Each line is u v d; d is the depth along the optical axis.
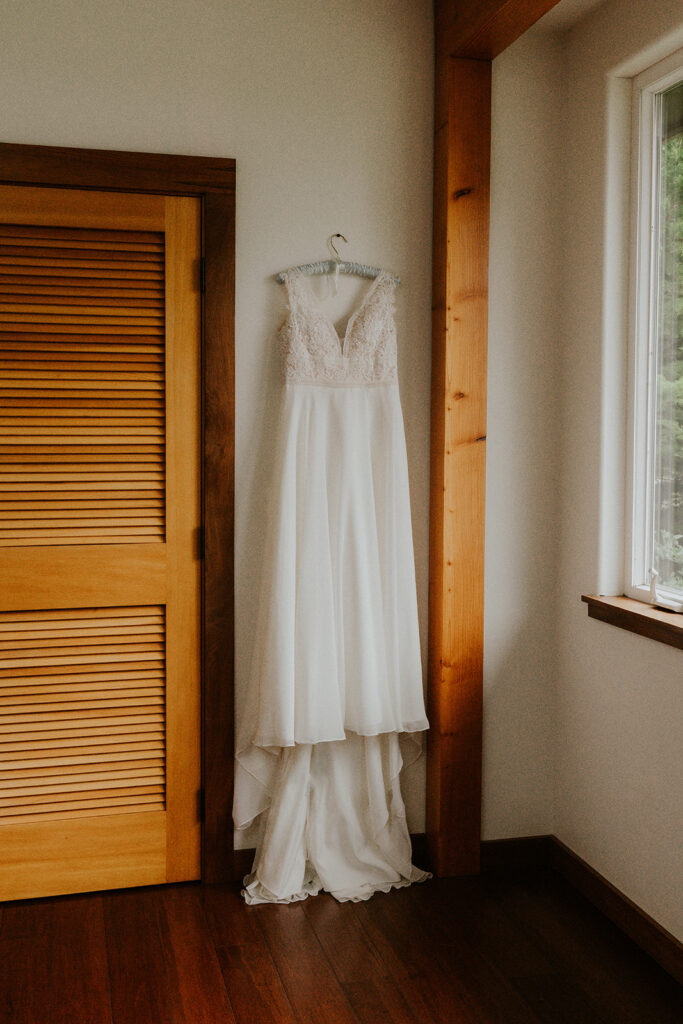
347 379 2.63
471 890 2.72
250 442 2.67
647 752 2.41
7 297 2.49
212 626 2.65
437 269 2.72
